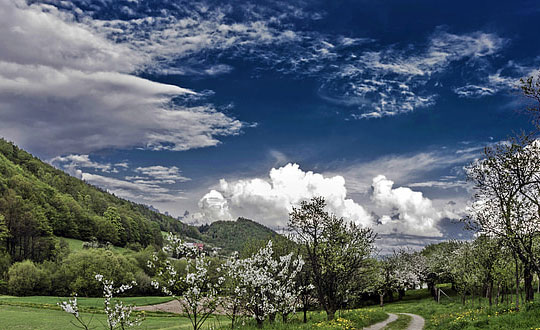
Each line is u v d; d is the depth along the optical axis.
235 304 25.02
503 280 36.88
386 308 64.88
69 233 157.12
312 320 34.19
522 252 22.75
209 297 17.14
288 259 26.95
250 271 24.66
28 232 132.25
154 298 79.12
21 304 62.56
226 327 26.56
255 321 28.73
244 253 40.25
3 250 120.56
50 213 155.62
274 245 37.00
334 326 24.41
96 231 166.00
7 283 91.56
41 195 171.12
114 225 174.38
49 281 92.19
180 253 17.28
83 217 167.50
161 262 16.66
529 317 19.91
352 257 30.20
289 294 26.98
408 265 86.81
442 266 72.19
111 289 16.44
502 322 20.69
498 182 23.23
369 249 30.55
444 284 98.12
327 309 29.45
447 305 54.59
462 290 54.16
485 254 36.16
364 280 38.69
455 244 62.53
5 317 49.47
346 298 36.59
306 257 30.27
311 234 29.81
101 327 42.53
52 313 54.19
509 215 22.34
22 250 127.94
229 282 24.45
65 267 97.00
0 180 162.62
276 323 27.86
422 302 73.69
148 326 43.84
